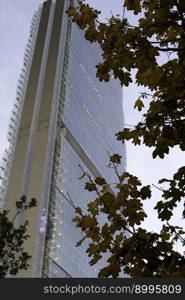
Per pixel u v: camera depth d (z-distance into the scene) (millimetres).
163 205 5996
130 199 6145
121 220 6172
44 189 155250
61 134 180750
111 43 6391
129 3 6129
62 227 153375
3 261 19938
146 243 6137
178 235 6246
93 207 6285
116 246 6168
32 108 197750
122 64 6406
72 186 172250
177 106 5883
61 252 147000
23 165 175375
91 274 164500
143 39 6305
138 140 6082
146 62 6316
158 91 6281
